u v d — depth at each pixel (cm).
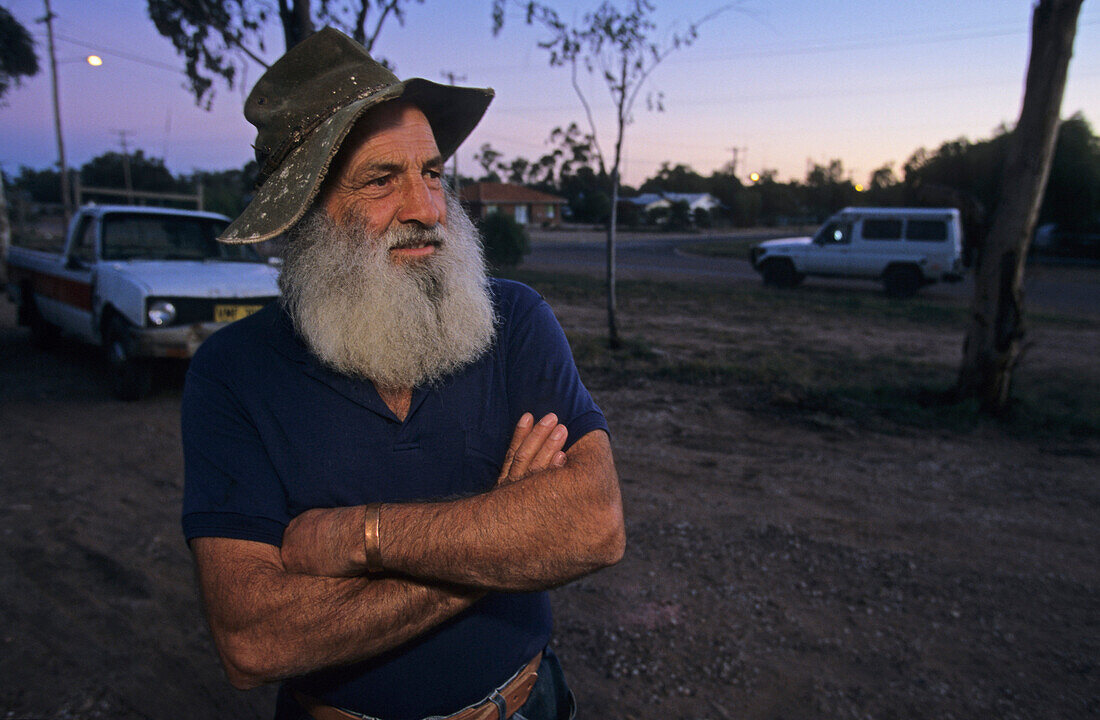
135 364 605
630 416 625
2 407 594
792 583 337
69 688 248
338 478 102
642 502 430
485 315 110
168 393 650
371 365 100
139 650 272
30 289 823
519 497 92
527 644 119
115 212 680
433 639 108
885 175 7606
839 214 1833
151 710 240
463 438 108
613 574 343
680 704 252
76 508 398
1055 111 605
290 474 102
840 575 345
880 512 424
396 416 105
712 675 268
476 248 116
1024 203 623
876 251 1764
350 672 108
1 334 959
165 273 605
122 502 408
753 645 287
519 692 118
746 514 415
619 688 260
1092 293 2017
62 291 719
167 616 296
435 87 107
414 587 92
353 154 101
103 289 625
